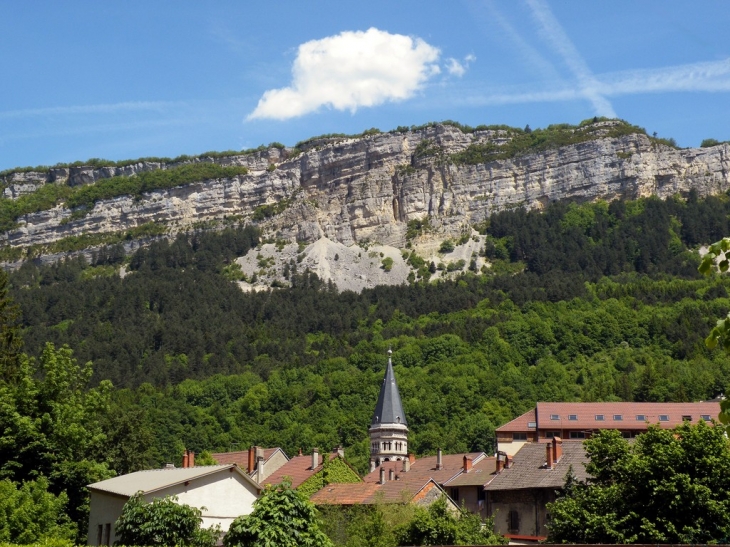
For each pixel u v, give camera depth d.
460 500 97.31
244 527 45.00
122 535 53.28
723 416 22.17
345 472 110.19
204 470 66.12
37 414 73.12
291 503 45.75
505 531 81.88
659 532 51.41
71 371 76.69
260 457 121.06
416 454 176.50
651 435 56.84
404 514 79.19
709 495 52.06
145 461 122.88
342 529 78.19
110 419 123.38
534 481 80.38
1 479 69.00
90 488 68.50
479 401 199.12
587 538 53.78
